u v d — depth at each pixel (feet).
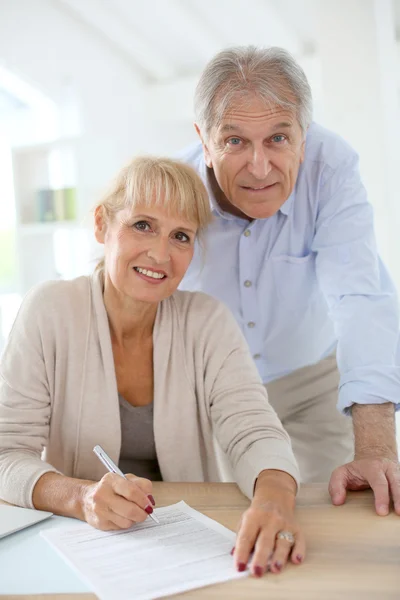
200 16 16.26
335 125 11.64
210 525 3.64
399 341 5.11
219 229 5.58
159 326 4.65
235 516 3.77
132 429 4.73
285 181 4.84
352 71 11.48
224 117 4.65
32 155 16.58
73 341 4.56
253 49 4.71
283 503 3.59
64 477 4.00
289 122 4.63
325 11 11.59
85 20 17.81
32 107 18.63
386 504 3.76
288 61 4.64
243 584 2.99
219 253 5.67
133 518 3.55
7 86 17.62
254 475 3.94
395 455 4.32
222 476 6.07
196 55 18.44
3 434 4.39
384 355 4.77
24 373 4.48
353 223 5.31
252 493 3.90
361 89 11.44
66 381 4.57
